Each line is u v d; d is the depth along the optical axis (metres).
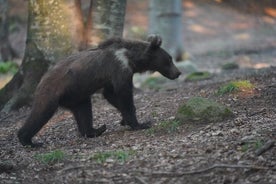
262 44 41.06
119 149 12.34
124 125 14.66
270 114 13.41
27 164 11.97
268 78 17.25
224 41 43.53
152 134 13.23
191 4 52.47
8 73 27.53
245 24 48.59
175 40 32.78
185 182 10.40
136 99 18.02
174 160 11.26
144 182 10.45
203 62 34.69
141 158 11.52
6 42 33.19
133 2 51.22
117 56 13.87
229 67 27.34
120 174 10.94
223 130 12.50
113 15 18.67
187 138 12.41
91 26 18.72
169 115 14.97
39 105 13.51
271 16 50.25
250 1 51.34
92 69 13.77
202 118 13.29
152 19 32.66
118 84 13.80
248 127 12.45
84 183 10.76
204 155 11.27
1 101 18.33
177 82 23.53
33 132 13.54
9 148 13.85
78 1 18.66
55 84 13.62
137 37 42.22
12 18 41.62
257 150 10.87
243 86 15.91
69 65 13.82
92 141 13.50
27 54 18.42
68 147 13.25
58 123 15.99
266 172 10.27
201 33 46.22
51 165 11.77
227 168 10.55
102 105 17.56
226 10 51.62
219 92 16.03
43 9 18.08
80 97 13.87
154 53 14.51
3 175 11.40
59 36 18.22
